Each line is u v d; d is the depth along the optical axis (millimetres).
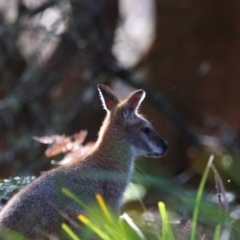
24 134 14320
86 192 7449
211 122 16891
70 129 15141
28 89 14664
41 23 15750
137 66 17656
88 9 15055
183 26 17547
